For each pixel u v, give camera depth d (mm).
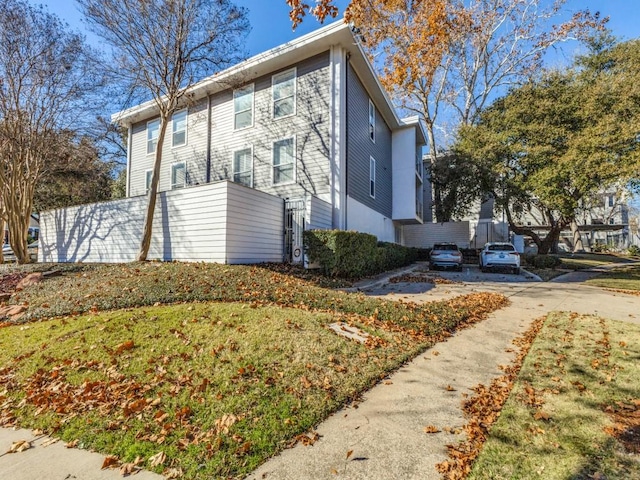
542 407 3012
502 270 15297
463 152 19641
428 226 24812
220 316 5070
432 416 2906
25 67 10305
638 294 9289
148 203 9609
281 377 3465
